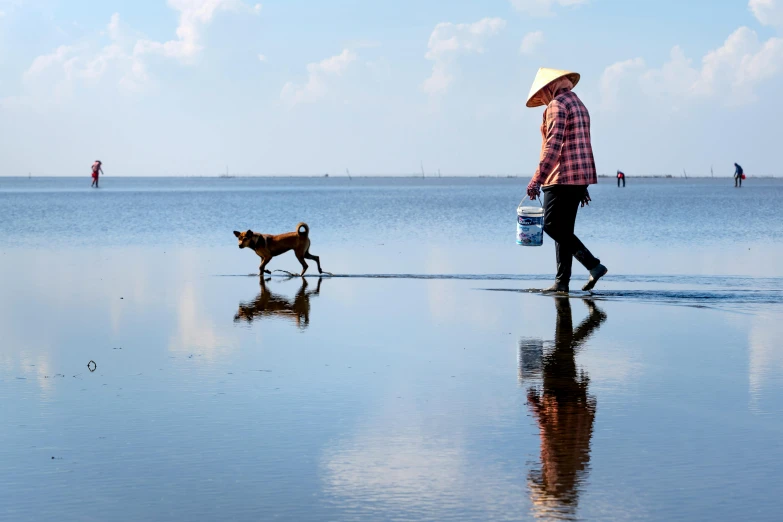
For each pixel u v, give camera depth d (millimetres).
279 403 6562
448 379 7332
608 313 10867
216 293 13141
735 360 8016
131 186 158250
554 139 12406
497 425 5977
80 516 4449
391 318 10594
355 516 4438
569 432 5797
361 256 19484
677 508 4488
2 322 10422
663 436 5691
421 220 36156
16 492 4773
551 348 8641
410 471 5074
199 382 7246
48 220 36938
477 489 4789
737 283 13867
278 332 9648
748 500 4590
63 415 6246
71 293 13172
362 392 6898
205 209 48250
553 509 4496
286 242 15430
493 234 27156
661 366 7773
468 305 11664
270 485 4867
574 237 12773
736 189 111688
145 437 5734
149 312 11195
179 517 4434
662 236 25672
